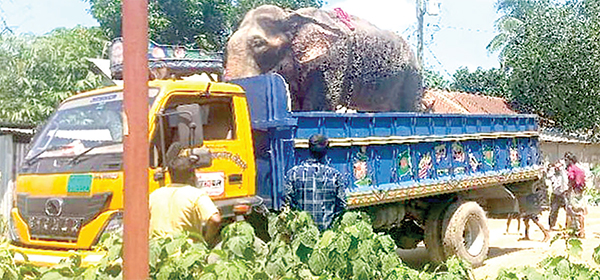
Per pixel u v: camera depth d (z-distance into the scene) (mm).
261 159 6691
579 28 26406
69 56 14312
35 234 5559
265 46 8758
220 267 3609
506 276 4750
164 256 3762
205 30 25406
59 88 14078
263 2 24828
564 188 12438
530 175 11008
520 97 27688
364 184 7367
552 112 27125
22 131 10883
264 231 6391
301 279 4375
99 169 5312
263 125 6621
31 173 5801
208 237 4992
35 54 14055
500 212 10406
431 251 8961
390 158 7852
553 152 24375
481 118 9656
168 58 6961
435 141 8602
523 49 27172
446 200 9062
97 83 14117
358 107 10164
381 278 4777
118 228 5109
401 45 10672
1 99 13453
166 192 5082
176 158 5410
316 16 9055
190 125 5363
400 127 7996
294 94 9039
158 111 5477
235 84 6660
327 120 6918
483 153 9750
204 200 4969
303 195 6367
